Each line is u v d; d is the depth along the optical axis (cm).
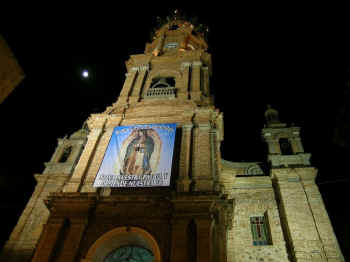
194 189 1772
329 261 1973
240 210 2391
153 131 2108
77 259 1557
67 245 1588
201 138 2072
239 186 2541
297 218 2208
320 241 2069
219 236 1630
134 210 1708
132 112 2373
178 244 1518
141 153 1980
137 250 1711
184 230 1564
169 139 2039
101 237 1620
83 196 1748
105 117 2342
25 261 2289
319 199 2292
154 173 1855
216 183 1830
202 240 1518
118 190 1889
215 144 2070
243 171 2761
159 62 2928
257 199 2445
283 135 2875
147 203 1714
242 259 2116
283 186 2425
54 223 1689
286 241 2161
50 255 1568
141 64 2914
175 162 1988
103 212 1725
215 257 1526
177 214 1622
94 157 2088
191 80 2670
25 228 2470
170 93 2531
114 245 1698
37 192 2730
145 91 2656
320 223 2155
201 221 1581
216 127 2267
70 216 1705
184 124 2159
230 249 2153
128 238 1669
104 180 1859
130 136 2106
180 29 3538
